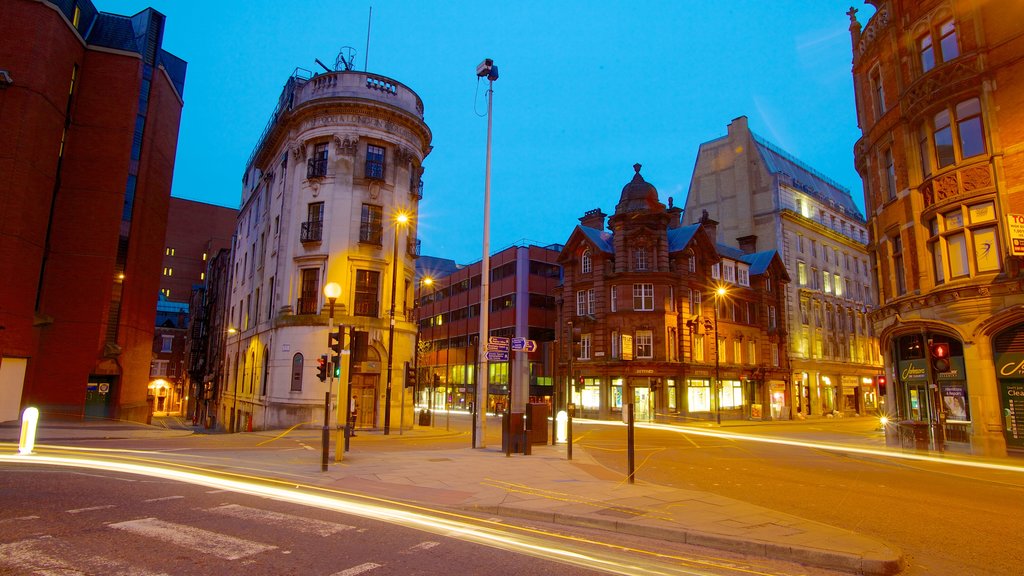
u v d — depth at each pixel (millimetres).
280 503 8430
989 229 18781
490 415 52000
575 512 8031
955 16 20047
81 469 11344
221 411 45719
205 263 88812
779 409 51156
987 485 12320
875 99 24656
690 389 44062
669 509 8359
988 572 5973
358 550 6016
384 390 29734
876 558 5789
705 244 47438
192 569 5219
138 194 33781
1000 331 18203
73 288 27797
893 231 22828
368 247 30203
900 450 20344
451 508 8609
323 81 31844
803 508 9328
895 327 22094
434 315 70500
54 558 5422
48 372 26812
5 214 23734
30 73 24922
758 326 51969
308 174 30766
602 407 43594
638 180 46156
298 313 29641
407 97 32938
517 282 54906
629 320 43500
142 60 32344
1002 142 18594
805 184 63719
